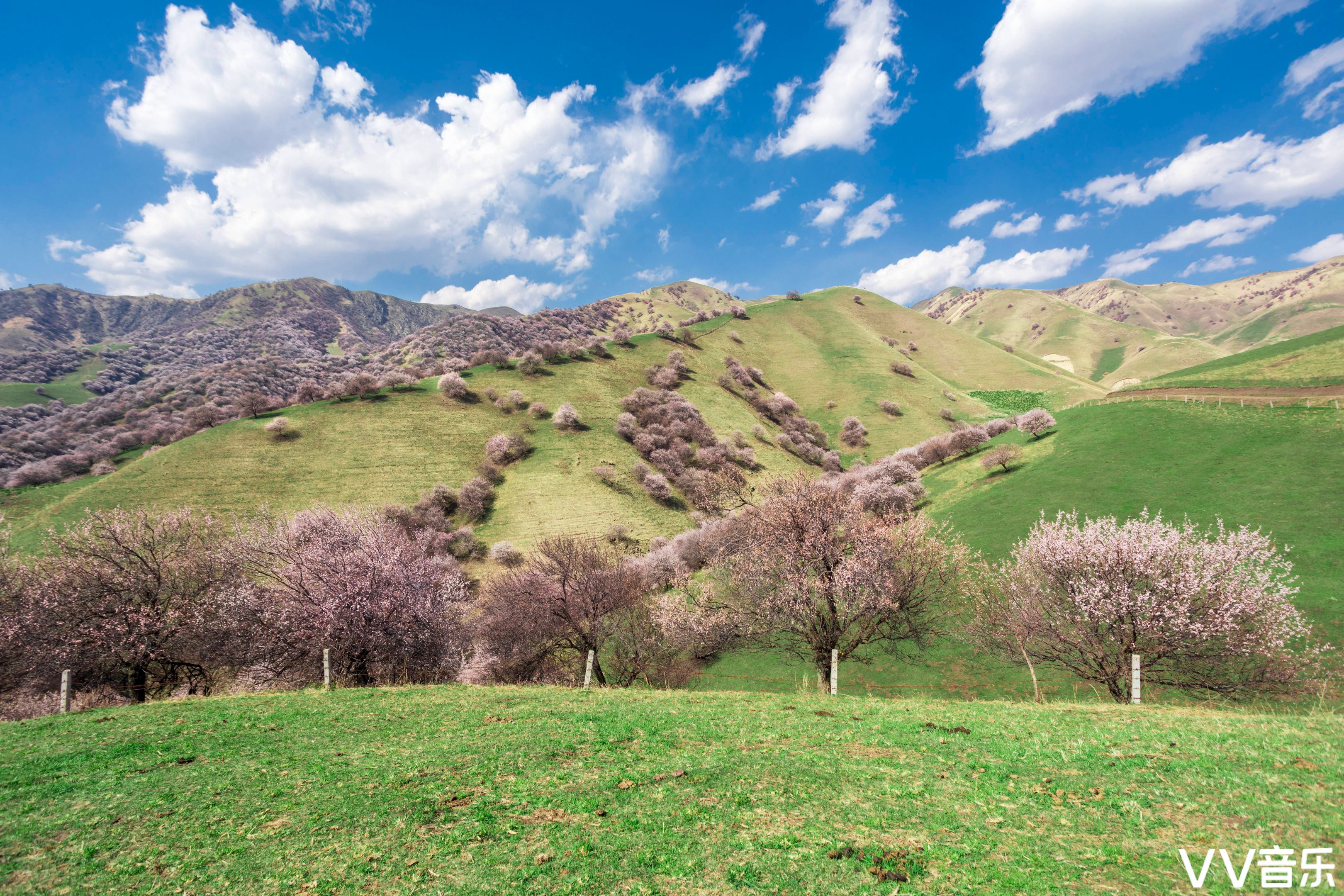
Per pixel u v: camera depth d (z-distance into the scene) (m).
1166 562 19.47
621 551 63.56
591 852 6.49
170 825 7.55
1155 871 5.47
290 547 24.59
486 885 5.94
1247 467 45.72
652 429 94.56
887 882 5.64
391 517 64.12
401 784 8.67
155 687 26.08
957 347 167.25
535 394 103.12
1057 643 21.14
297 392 93.19
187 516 28.09
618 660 30.89
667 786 8.28
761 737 10.63
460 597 28.52
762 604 23.03
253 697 15.39
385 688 16.70
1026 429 74.19
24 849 6.98
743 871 5.96
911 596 23.20
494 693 15.77
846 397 127.50
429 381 104.56
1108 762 8.30
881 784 8.05
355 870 6.32
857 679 31.69
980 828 6.65
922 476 80.31
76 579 24.47
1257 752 8.20
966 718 11.62
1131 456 54.91
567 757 9.72
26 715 23.45
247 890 6.05
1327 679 20.73
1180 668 19.61
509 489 75.88
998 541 45.75
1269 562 31.89
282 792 8.51
